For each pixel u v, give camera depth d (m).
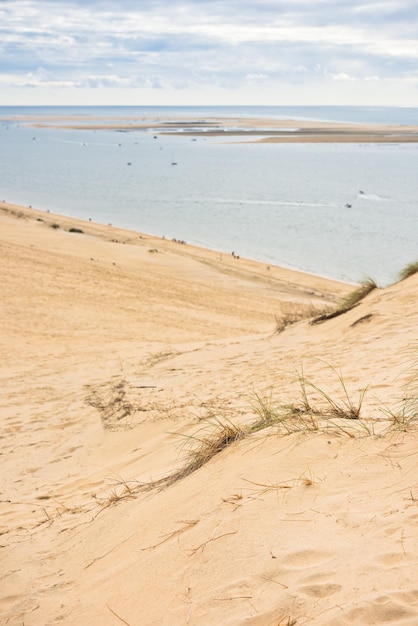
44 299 23.23
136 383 10.55
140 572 3.43
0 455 8.24
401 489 3.24
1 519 5.76
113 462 6.82
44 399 11.16
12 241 35.31
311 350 10.52
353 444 3.90
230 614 2.71
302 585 2.69
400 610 2.34
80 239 39.56
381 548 2.77
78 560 4.11
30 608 3.61
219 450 4.63
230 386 8.94
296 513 3.31
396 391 5.93
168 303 25.27
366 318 11.20
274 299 28.88
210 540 3.35
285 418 4.75
